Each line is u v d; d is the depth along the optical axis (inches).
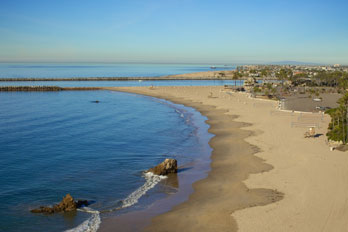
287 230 1019.9
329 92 7037.4
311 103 4810.5
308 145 2126.0
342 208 1163.9
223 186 1467.8
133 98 5743.1
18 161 1876.2
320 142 2203.5
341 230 1009.5
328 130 2566.4
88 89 7283.5
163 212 1219.2
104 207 1274.6
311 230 1015.0
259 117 3415.4
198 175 1649.9
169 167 1680.6
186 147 2252.7
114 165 1836.9
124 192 1433.3
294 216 1115.3
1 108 4133.9
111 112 4020.7
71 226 1115.3
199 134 2684.5
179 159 1958.7
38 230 1085.8
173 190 1449.3
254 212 1166.3
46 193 1414.9
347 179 1457.9
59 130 2795.3
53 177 1619.1
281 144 2185.0
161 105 4822.8
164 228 1088.8
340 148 2005.4
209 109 4274.1
